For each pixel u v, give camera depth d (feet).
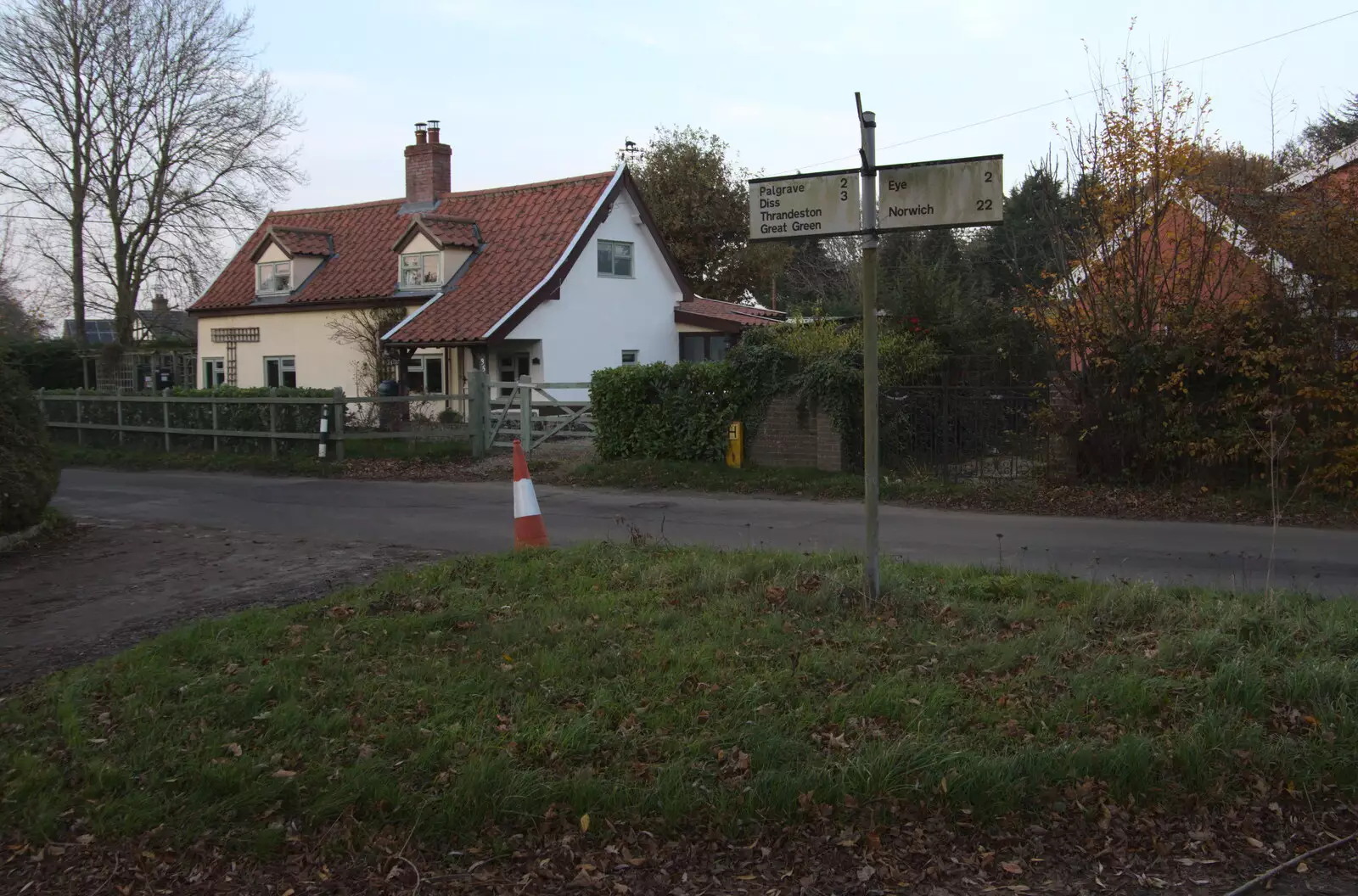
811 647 19.81
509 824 14.16
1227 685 17.19
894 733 16.14
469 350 83.51
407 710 17.31
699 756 15.40
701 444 54.19
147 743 16.24
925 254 106.63
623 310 89.20
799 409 52.13
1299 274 40.40
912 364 57.41
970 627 21.29
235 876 13.32
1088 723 16.38
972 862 13.51
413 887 13.01
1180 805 14.61
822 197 21.48
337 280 94.53
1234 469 42.29
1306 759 15.38
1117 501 42.04
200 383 104.58
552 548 30.76
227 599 26.78
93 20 104.01
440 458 63.57
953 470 47.75
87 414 78.07
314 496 51.11
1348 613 21.16
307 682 18.71
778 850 13.69
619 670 18.85
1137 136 42.22
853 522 39.83
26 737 16.92
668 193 125.39
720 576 24.88
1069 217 45.32
